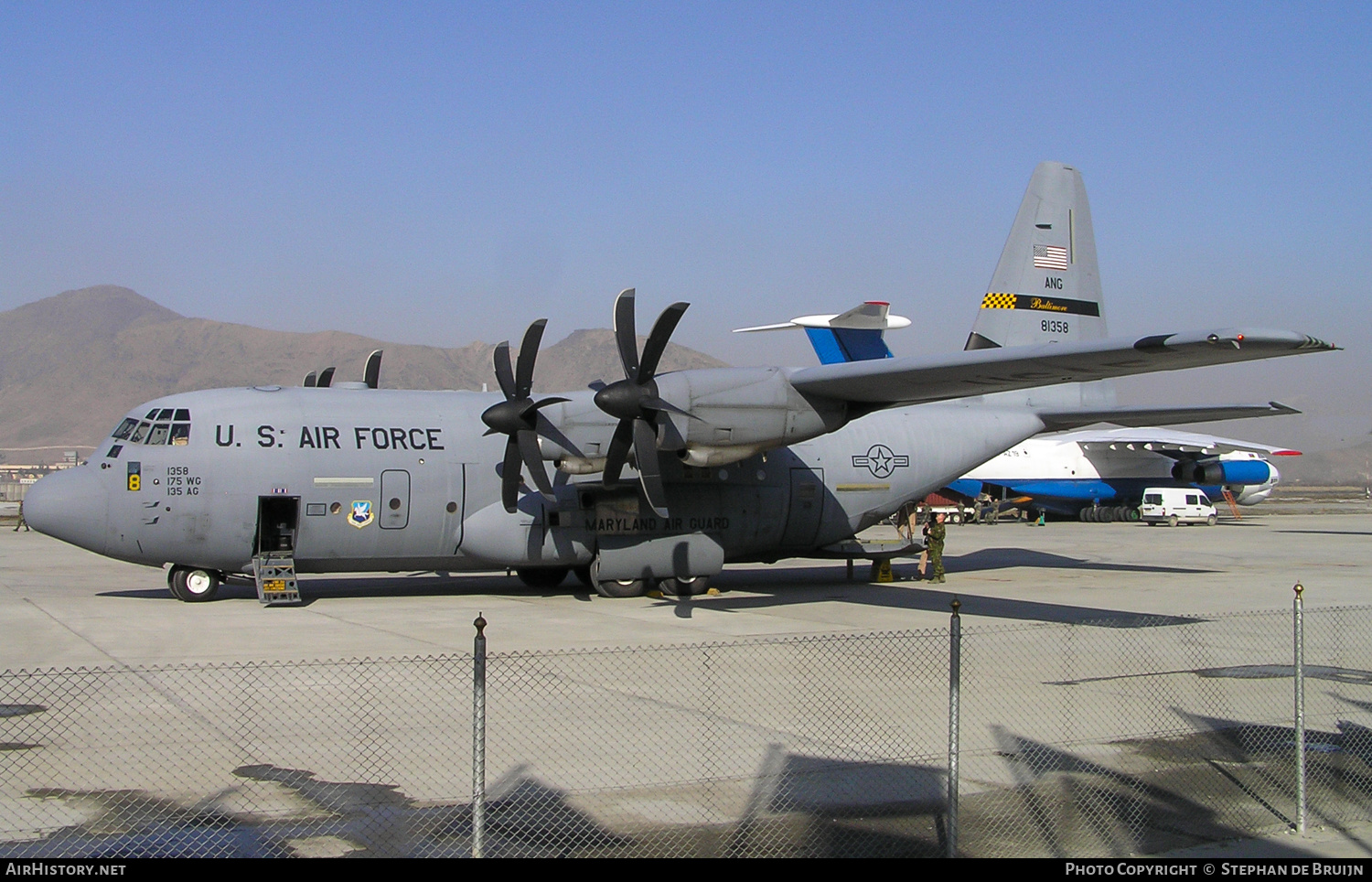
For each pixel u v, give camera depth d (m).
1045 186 23.16
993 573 25.08
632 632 15.18
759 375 17.30
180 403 18.41
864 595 20.33
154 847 6.70
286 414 18.61
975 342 22.50
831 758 8.73
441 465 19.03
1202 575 24.55
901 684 11.49
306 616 16.80
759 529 20.78
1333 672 12.41
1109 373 15.34
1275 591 20.97
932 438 22.48
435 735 9.34
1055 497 48.56
